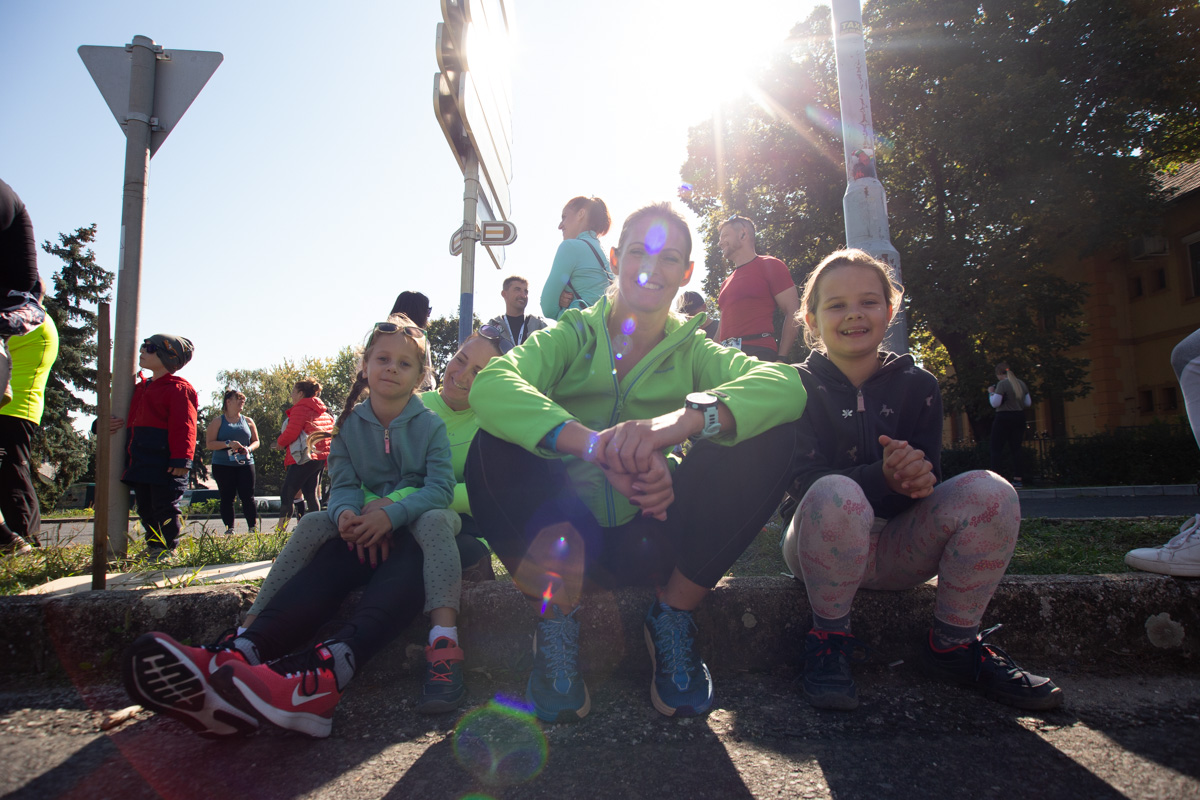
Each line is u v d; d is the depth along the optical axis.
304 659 1.41
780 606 1.89
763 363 1.72
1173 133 14.67
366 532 1.70
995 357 15.23
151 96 3.48
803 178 16.69
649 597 1.85
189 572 2.66
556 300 3.90
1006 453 11.59
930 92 14.91
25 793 1.17
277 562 1.78
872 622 1.88
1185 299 15.92
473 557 2.13
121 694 1.67
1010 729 1.45
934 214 15.21
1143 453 10.38
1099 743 1.38
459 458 2.40
